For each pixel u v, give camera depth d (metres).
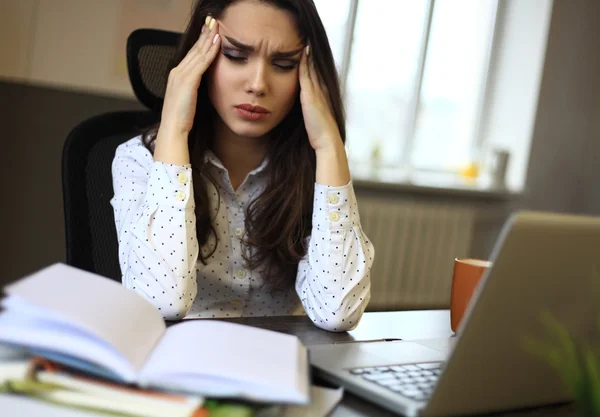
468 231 3.70
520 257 0.66
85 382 0.64
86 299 0.70
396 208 3.43
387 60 3.60
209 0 1.29
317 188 1.29
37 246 2.67
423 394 0.75
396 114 3.70
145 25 2.68
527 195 3.92
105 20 2.61
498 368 0.73
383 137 3.69
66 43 2.56
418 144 3.81
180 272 1.16
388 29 3.56
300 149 1.38
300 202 1.37
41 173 2.63
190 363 0.65
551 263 0.69
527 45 3.89
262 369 0.67
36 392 0.63
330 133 1.30
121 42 2.65
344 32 3.42
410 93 3.71
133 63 1.51
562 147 4.02
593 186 4.09
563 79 3.93
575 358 0.58
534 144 3.91
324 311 1.20
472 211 3.70
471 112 3.97
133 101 2.73
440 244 3.60
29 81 2.52
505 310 0.69
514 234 0.65
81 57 2.60
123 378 0.64
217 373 0.64
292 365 0.71
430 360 0.91
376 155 3.58
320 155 1.29
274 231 1.36
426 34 3.67
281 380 0.65
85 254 1.36
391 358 0.90
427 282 3.61
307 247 1.38
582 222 0.70
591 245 0.72
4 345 0.66
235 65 1.25
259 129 1.28
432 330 1.28
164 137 1.23
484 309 0.67
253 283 1.41
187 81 1.23
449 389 0.70
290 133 1.38
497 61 3.99
